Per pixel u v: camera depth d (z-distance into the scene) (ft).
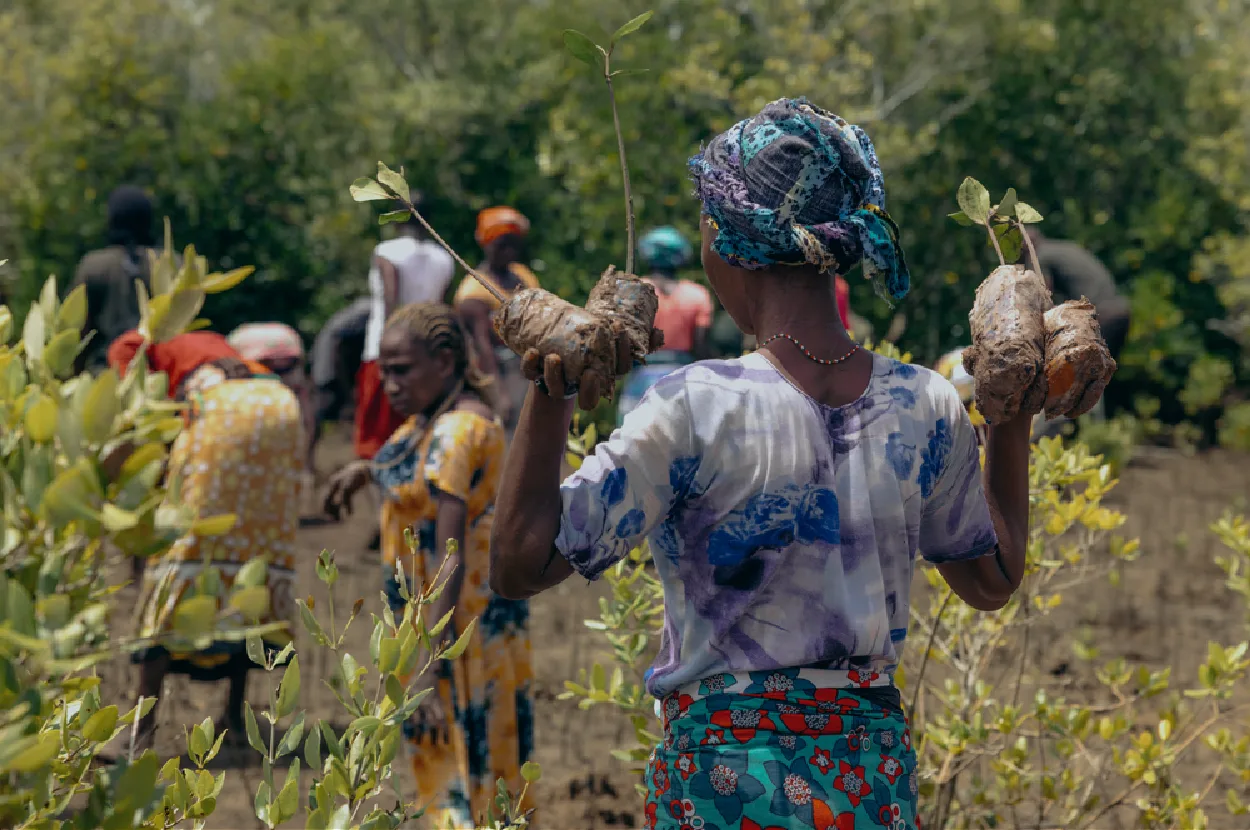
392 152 44.93
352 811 6.03
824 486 5.76
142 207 21.21
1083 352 6.17
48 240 44.70
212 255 45.52
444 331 11.44
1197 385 42.80
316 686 17.62
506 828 7.51
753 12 42.16
